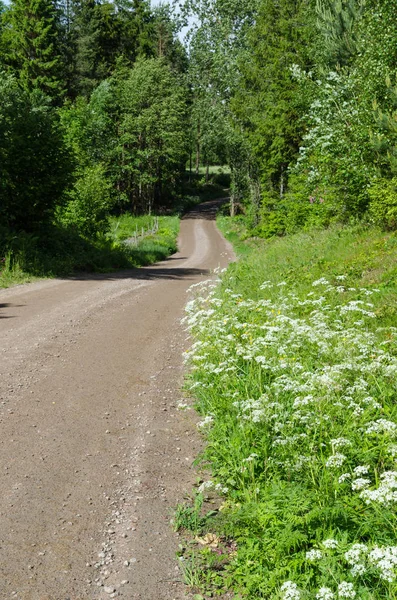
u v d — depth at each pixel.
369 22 16.97
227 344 7.32
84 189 29.16
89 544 4.12
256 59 45.03
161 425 6.24
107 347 9.44
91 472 5.14
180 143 67.19
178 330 10.91
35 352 8.94
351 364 5.82
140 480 5.04
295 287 11.58
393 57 16.05
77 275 20.75
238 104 46.09
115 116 66.31
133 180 67.06
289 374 6.26
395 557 3.08
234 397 6.08
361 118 15.93
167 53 79.56
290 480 4.58
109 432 6.02
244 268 15.66
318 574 3.51
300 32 40.34
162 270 26.44
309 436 4.95
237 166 55.28
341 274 11.48
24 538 4.14
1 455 5.39
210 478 5.11
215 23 48.25
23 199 21.62
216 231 58.56
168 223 60.78
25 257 19.66
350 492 4.24
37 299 14.09
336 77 18.28
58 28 67.38
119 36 79.88
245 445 5.10
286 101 38.88
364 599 3.19
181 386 7.54
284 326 7.26
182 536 4.26
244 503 4.45
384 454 4.69
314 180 20.31
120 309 13.01
